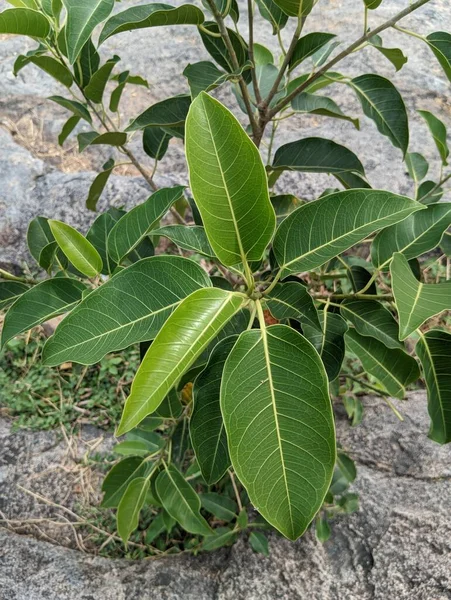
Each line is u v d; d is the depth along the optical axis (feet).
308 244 1.19
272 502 0.97
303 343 1.00
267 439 0.97
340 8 4.35
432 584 1.98
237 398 0.98
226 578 2.25
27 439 2.87
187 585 2.25
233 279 2.12
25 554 2.40
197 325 0.95
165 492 1.96
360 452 2.52
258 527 2.35
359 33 4.15
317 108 1.86
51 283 1.47
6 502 2.68
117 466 2.06
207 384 1.23
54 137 3.89
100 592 2.23
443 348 1.35
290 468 0.97
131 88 4.08
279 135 3.69
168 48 4.24
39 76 4.18
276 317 1.22
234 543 2.35
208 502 2.31
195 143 0.95
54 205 3.45
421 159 2.21
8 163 3.64
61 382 3.06
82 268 1.38
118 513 1.98
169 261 1.13
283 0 1.39
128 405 0.90
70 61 1.13
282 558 2.23
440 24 4.22
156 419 2.17
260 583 2.19
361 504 2.31
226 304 0.99
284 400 0.99
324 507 2.27
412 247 1.43
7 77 4.15
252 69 1.59
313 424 0.97
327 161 1.82
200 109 0.94
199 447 1.28
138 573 2.31
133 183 3.46
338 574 2.15
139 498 1.97
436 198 2.15
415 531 2.14
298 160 1.83
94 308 1.14
